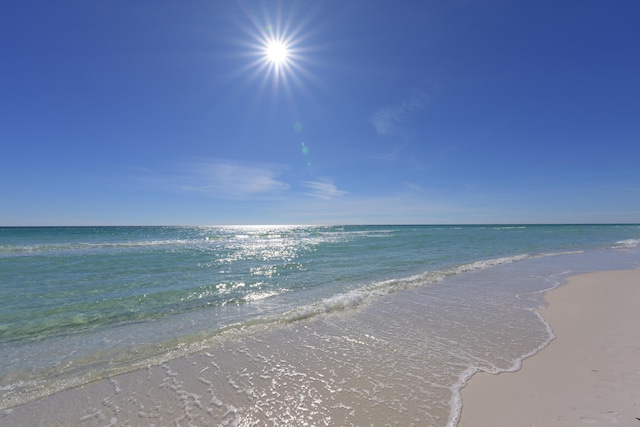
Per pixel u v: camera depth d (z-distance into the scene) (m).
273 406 3.99
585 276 12.88
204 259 18.95
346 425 3.58
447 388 4.35
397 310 8.23
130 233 57.81
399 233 56.31
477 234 51.28
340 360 5.30
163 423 3.68
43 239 35.72
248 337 6.38
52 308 8.52
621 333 6.41
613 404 3.83
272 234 55.81
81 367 5.14
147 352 5.70
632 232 60.78
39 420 3.76
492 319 7.45
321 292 10.54
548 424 3.47
